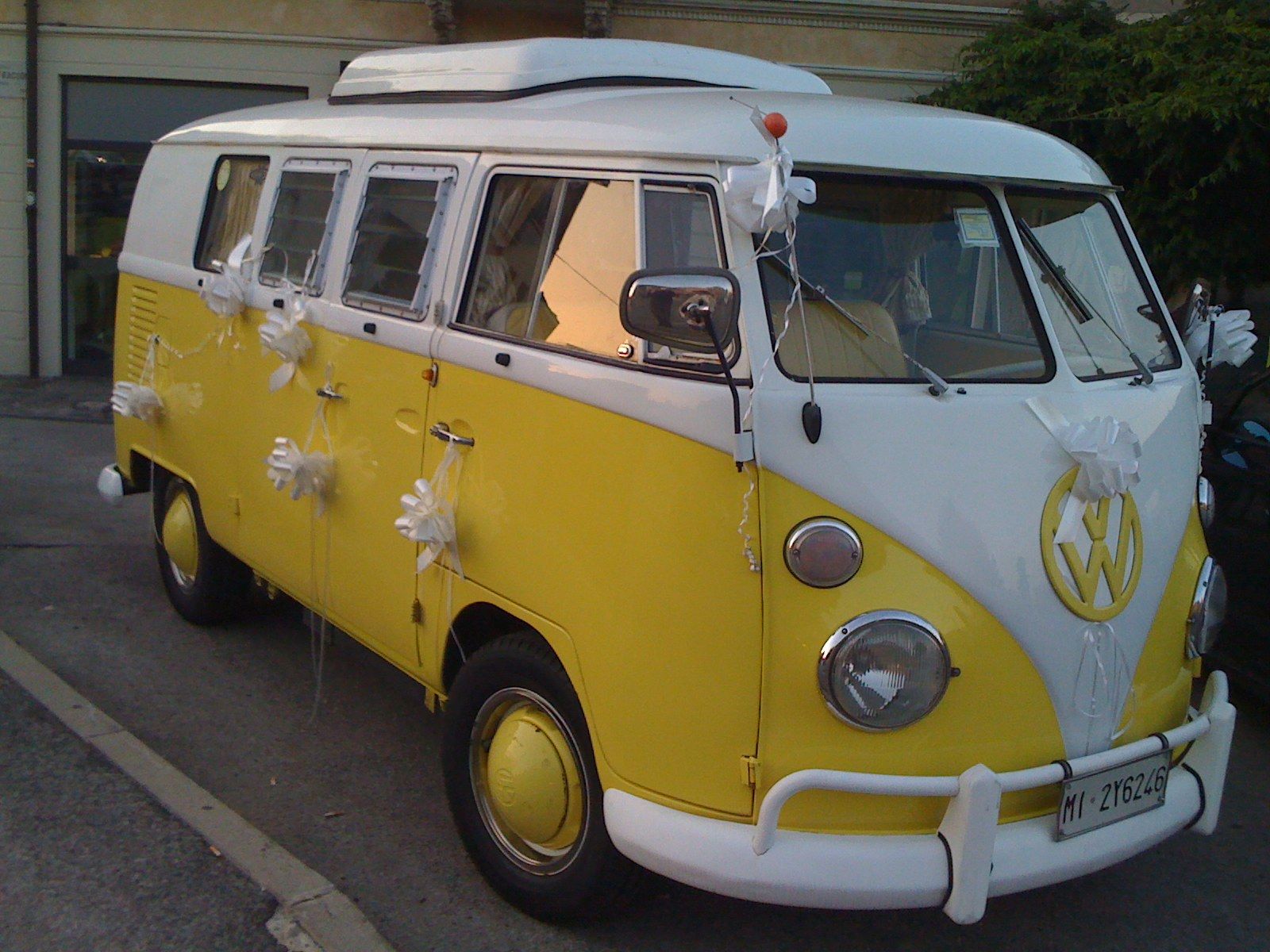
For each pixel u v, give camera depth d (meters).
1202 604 3.62
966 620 3.06
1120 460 3.18
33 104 13.14
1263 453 5.46
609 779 3.30
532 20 12.75
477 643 4.03
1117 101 8.55
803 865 2.98
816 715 3.01
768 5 12.23
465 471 3.79
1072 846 3.18
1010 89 9.25
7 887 3.73
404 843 4.23
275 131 5.30
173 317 5.87
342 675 5.73
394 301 4.22
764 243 3.06
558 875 3.60
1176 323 4.24
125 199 13.67
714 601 3.05
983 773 2.98
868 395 3.12
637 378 3.21
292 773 4.73
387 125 4.52
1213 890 4.19
